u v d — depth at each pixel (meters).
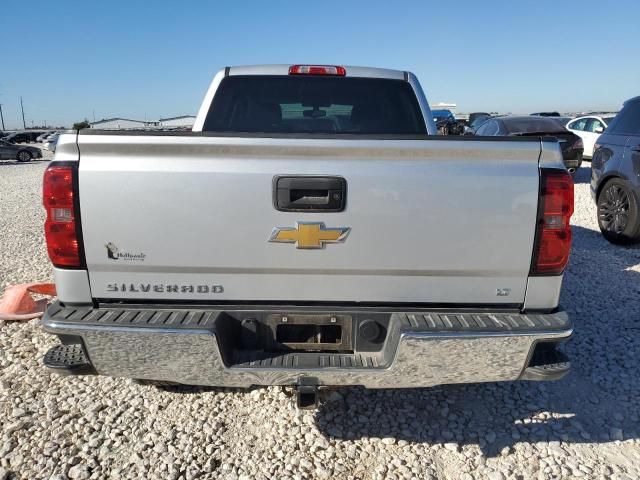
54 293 4.64
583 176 13.27
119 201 2.21
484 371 2.28
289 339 2.40
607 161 6.71
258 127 3.77
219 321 2.26
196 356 2.23
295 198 2.24
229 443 2.79
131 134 2.17
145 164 2.20
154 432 2.87
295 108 3.78
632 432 2.90
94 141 2.18
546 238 2.28
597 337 4.00
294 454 2.71
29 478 2.52
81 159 2.20
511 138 2.24
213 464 2.62
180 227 2.23
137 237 2.24
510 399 3.21
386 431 2.89
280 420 2.98
